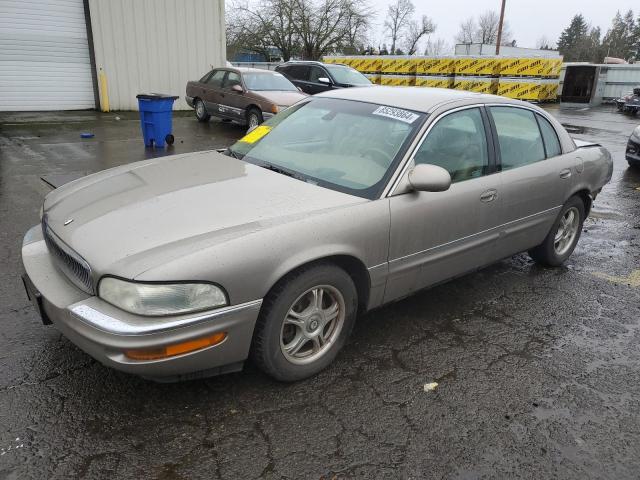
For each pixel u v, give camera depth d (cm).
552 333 369
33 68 1388
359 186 312
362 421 267
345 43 4181
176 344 234
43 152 905
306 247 267
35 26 1360
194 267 234
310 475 231
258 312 257
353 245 288
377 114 360
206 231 257
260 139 387
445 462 243
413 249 325
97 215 279
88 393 275
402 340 348
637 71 2467
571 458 250
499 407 285
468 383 305
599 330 378
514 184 389
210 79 1335
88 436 246
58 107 1453
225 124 1378
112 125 1259
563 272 483
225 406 272
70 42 1416
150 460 235
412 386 299
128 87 1521
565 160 446
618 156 1098
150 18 1504
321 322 295
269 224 265
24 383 280
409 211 314
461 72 2444
